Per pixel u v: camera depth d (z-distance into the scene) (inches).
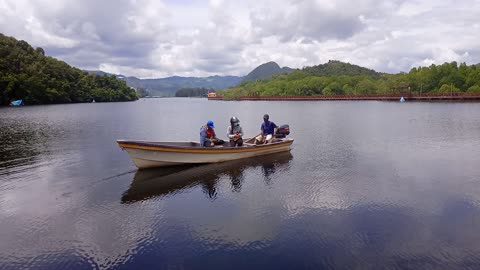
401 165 590.6
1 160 666.8
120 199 419.2
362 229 321.7
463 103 3132.4
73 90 5310.0
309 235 310.5
